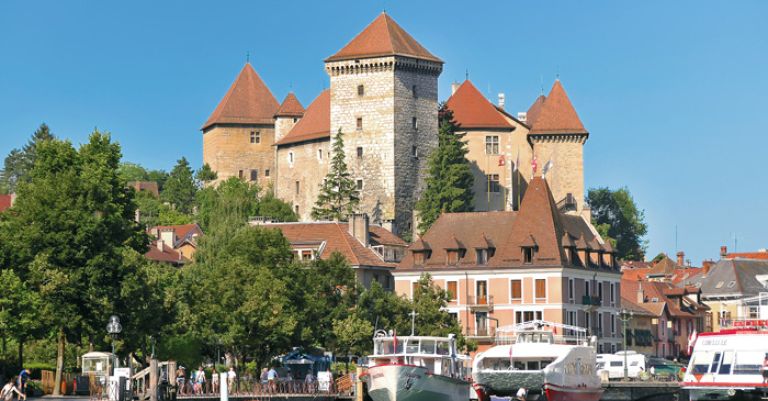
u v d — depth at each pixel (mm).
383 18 196125
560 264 129000
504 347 91812
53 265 91125
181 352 101938
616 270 139875
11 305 88938
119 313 92625
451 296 120250
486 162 198875
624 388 101562
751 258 189000
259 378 100375
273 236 108812
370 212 191625
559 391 90062
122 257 93000
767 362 81688
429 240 136250
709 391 83125
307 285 110062
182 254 166875
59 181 94438
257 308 100562
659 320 153625
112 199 97250
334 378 103312
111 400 78500
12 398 81500
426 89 195125
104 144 100312
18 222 93062
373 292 117438
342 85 194125
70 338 93750
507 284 131125
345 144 193750
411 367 85250
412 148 193000
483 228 135250
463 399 89688
